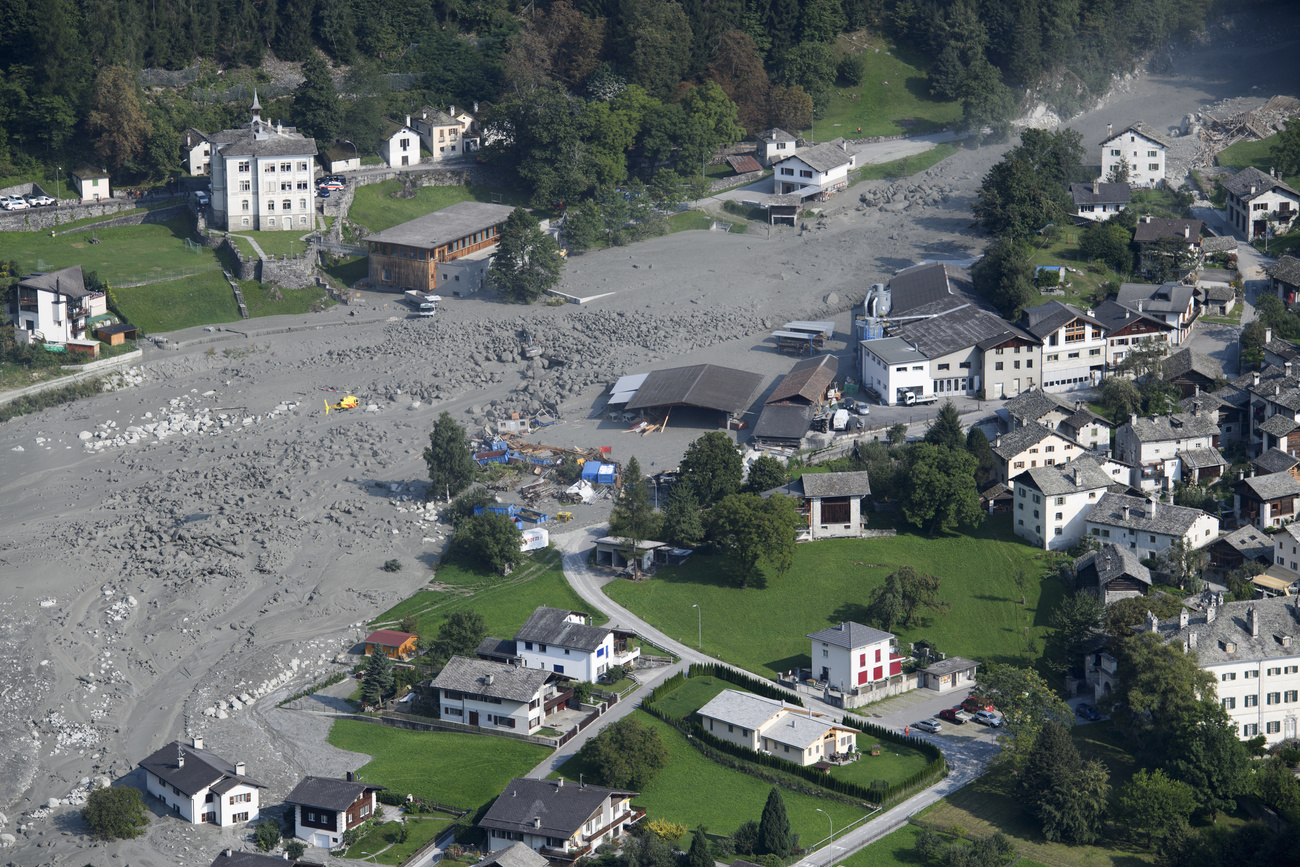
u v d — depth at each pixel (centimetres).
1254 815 18650
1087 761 18838
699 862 16725
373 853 17975
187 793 18662
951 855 17262
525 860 17062
